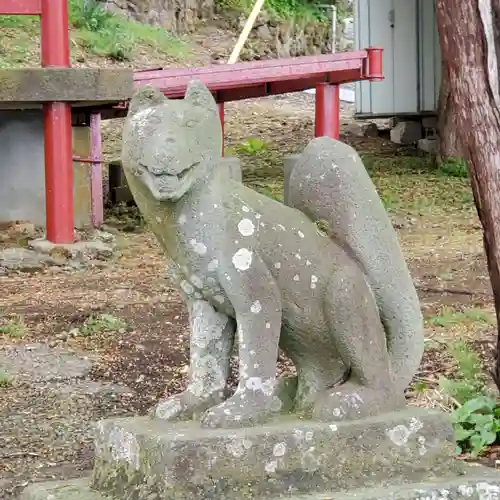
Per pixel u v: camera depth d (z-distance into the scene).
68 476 5.11
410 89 19.27
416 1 18.94
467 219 14.48
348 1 31.66
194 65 23.81
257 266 3.42
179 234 3.41
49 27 11.59
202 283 3.46
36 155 13.38
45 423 6.09
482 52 5.29
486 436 5.13
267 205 3.52
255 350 3.43
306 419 3.55
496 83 5.30
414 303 3.79
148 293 10.09
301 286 3.52
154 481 3.29
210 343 3.60
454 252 12.05
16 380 7.02
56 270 11.45
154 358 7.59
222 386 3.61
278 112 23.56
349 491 3.39
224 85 12.99
